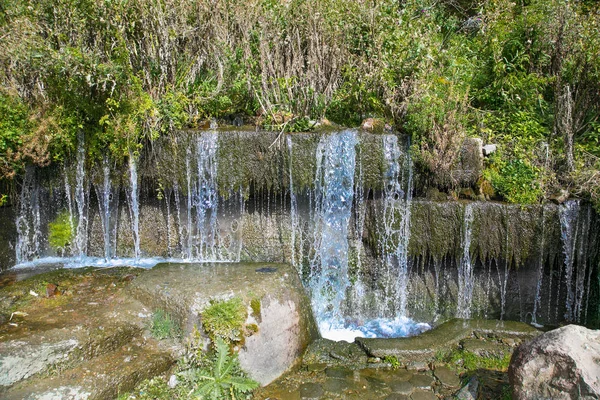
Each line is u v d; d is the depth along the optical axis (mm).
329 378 4078
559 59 6266
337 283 5477
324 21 6297
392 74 5934
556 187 5125
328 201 5402
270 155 5395
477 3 8500
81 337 3736
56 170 5715
